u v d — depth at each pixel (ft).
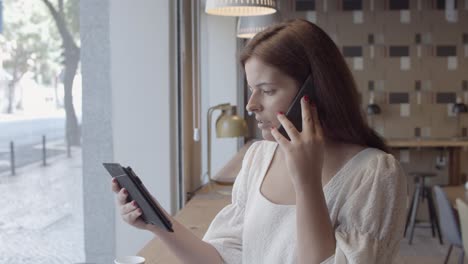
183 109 11.47
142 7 11.10
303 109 3.85
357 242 3.71
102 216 12.55
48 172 11.57
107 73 11.75
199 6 13.35
